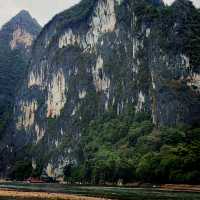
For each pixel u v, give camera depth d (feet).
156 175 588.50
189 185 537.65
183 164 560.61
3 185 640.17
